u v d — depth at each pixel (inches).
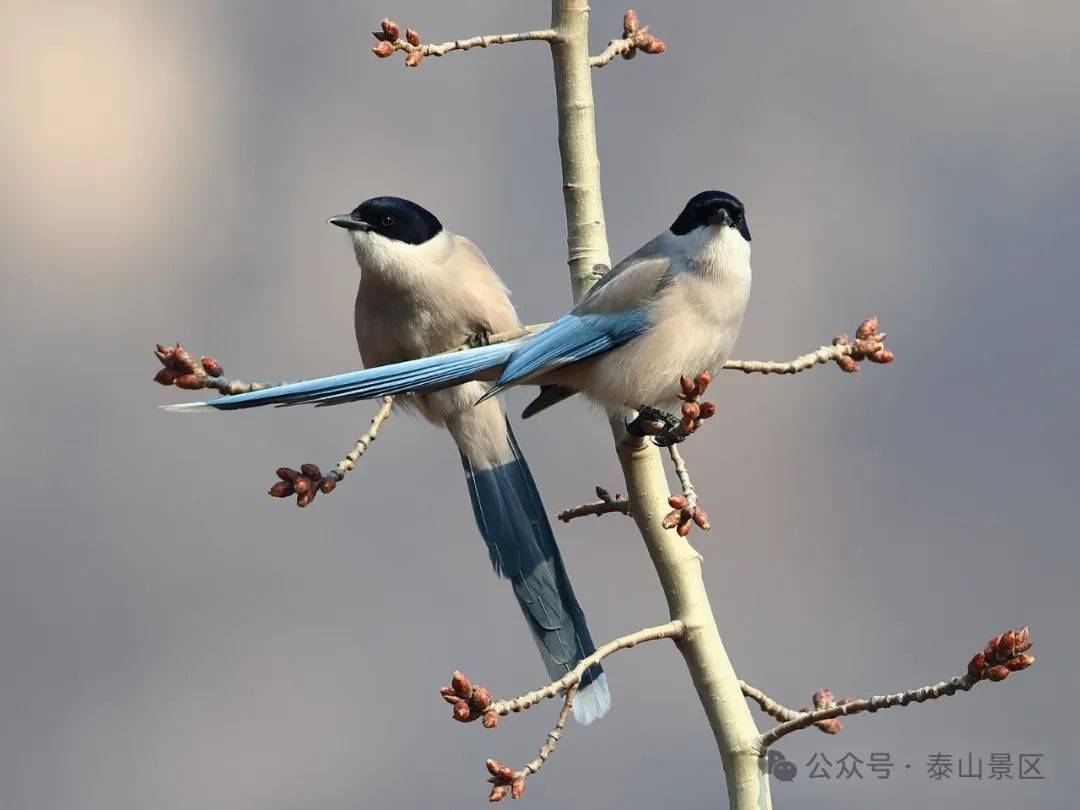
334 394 330.6
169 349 309.9
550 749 294.7
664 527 302.4
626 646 311.3
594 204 385.1
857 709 295.0
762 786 310.8
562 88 386.0
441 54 368.8
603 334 367.9
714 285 370.0
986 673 280.1
